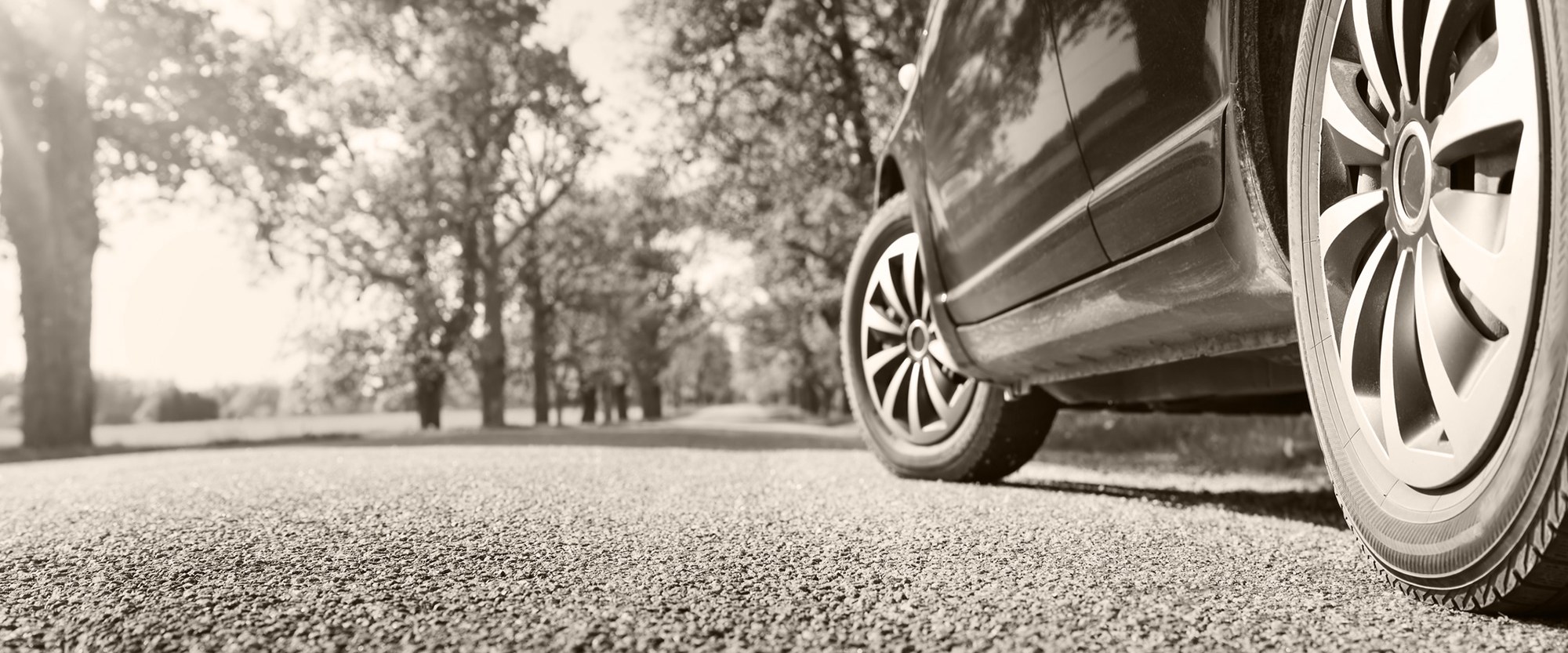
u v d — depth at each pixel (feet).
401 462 16.06
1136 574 5.68
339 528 7.64
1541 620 4.35
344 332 98.48
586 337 143.84
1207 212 6.28
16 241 58.95
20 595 5.40
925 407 12.52
